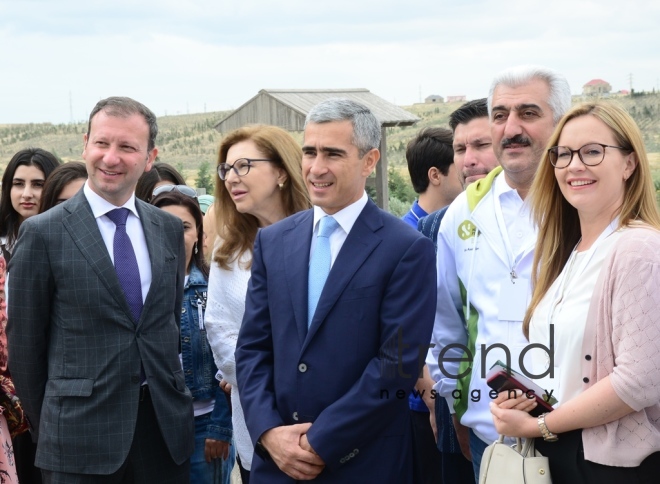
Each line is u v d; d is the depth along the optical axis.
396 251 3.19
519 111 3.44
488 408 3.48
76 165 5.16
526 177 3.47
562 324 2.81
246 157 4.09
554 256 3.02
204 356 4.75
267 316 3.39
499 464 2.85
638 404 2.54
